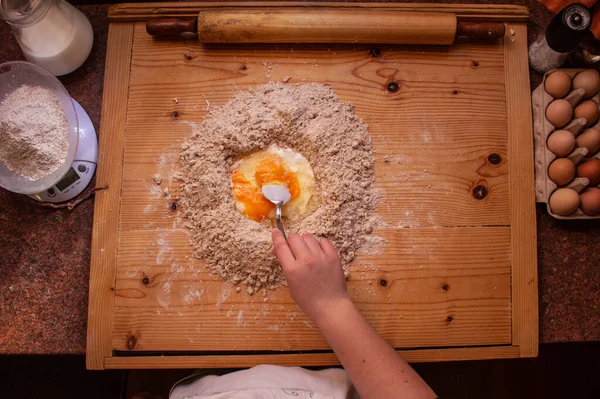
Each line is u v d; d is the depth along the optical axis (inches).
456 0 28.7
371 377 20.5
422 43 27.0
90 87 27.7
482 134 26.9
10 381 32.7
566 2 28.1
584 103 26.0
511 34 27.6
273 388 23.0
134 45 27.0
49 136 24.0
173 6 27.1
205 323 25.2
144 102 26.5
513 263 26.1
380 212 26.2
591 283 26.7
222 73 26.8
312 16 26.0
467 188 26.5
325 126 25.6
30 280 26.0
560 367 34.4
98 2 29.1
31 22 24.2
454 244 26.1
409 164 26.5
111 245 25.5
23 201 26.7
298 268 21.1
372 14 26.2
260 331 25.2
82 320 25.7
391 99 26.9
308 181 26.3
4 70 24.8
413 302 25.6
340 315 21.2
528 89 27.3
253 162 26.4
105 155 26.1
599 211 25.5
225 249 25.0
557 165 25.6
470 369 34.4
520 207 26.5
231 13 25.9
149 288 25.4
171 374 33.9
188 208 25.8
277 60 27.0
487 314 25.8
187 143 26.1
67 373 33.1
